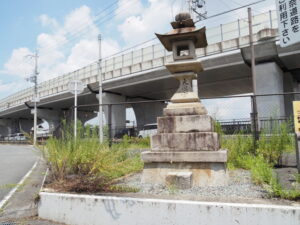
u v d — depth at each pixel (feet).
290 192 15.53
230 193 17.31
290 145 29.30
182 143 21.22
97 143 23.66
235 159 28.86
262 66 77.71
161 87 111.45
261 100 75.72
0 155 66.18
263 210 13.28
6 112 197.67
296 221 12.77
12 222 17.13
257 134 31.76
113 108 117.50
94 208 16.15
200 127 21.22
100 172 21.24
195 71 23.59
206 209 14.11
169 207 14.69
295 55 73.26
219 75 92.89
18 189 23.97
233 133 34.83
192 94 22.79
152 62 96.32
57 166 22.18
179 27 23.48
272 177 18.33
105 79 110.22
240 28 78.43
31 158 57.77
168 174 19.57
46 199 17.89
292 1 19.52
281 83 82.48
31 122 240.73
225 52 79.36
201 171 20.25
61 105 159.94
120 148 26.32
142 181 21.38
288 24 19.75
